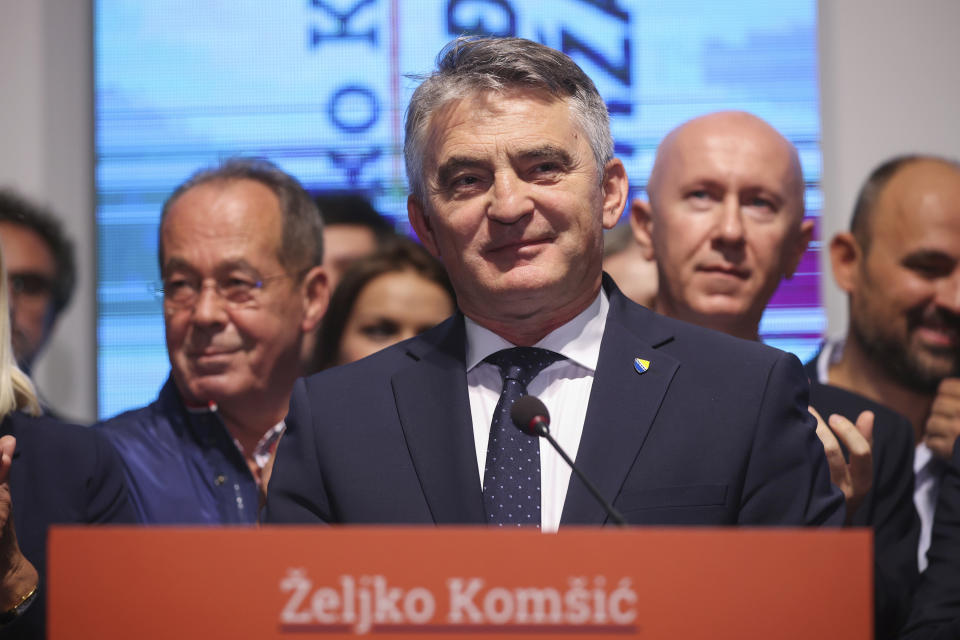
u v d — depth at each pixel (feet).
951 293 28.12
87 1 35.96
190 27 35.83
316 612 9.60
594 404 14.57
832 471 17.48
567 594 9.53
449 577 9.56
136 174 35.55
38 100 35.73
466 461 14.39
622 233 30.25
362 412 15.21
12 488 17.84
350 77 35.37
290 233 24.53
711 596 9.53
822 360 29.19
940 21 34.30
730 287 22.86
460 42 15.61
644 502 13.75
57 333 34.47
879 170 29.37
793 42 34.96
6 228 33.14
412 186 16.05
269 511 15.06
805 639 9.50
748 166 23.00
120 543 9.80
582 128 15.10
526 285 14.57
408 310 27.04
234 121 35.47
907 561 22.17
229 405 23.85
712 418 14.26
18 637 17.10
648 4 35.04
